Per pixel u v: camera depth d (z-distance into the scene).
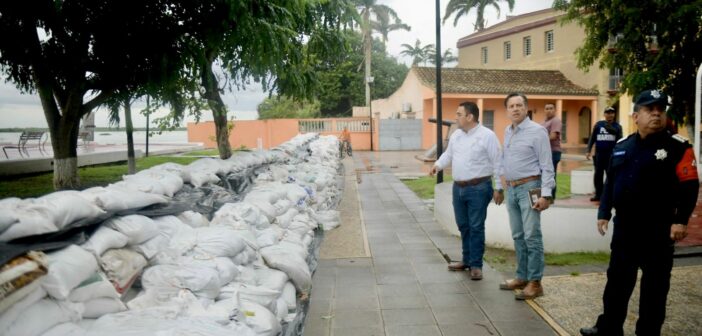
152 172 4.08
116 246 2.23
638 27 10.97
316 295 4.44
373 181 13.04
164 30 6.07
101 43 6.12
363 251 5.91
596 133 8.05
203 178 4.57
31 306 1.68
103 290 1.99
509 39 31.52
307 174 8.00
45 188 9.10
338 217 7.41
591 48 12.12
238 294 2.54
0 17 5.61
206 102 8.26
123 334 1.69
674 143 3.11
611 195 3.42
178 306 2.13
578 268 5.05
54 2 5.75
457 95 24.67
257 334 2.34
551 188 4.15
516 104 4.26
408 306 4.14
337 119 27.78
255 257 3.28
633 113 3.26
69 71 6.32
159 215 2.84
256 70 6.91
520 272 4.46
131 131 9.62
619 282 3.30
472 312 3.97
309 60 8.80
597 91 25.25
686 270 4.83
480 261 4.77
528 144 4.23
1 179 10.63
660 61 10.66
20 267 1.61
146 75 6.41
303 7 6.43
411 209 8.82
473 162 4.72
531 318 3.83
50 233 1.92
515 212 4.43
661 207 3.13
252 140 28.55
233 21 5.85
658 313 3.19
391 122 27.27
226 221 3.45
